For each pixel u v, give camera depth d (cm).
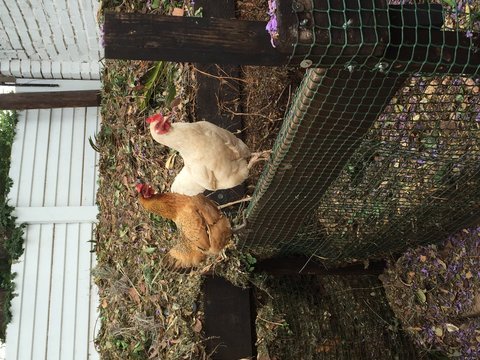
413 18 128
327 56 123
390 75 146
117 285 403
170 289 343
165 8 390
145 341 361
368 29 121
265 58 125
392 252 350
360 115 173
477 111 221
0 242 552
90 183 582
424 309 338
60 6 538
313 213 293
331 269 362
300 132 188
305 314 362
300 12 118
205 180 244
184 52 121
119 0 423
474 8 205
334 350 354
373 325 363
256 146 332
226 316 318
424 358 341
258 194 253
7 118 591
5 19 540
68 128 598
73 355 527
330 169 223
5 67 589
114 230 432
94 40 582
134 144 397
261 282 334
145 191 260
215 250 262
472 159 236
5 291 543
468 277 302
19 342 525
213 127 243
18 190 568
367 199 286
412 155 244
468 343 309
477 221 286
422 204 278
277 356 341
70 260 556
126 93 417
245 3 359
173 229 355
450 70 135
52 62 602
